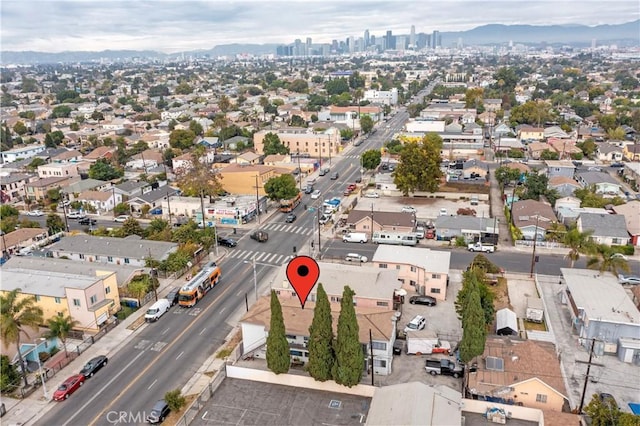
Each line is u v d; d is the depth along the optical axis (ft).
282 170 389.80
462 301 176.04
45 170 404.16
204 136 565.53
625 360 162.61
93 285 190.08
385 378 156.04
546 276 226.58
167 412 142.31
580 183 355.36
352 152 507.71
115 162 444.96
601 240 256.32
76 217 333.62
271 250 264.31
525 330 181.16
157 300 208.44
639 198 327.47
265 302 182.09
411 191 351.05
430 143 348.79
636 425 119.85
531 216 277.64
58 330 165.68
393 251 224.74
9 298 157.38
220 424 136.36
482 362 150.92
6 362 155.74
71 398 150.51
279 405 143.64
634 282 214.69
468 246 260.83
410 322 181.78
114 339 182.39
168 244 249.96
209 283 218.79
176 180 395.55
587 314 170.19
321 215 317.42
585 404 142.51
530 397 138.62
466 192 348.79
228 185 366.43
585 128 536.83
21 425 139.03
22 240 274.57
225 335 183.52
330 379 148.77
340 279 191.72
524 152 459.73
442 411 123.44
